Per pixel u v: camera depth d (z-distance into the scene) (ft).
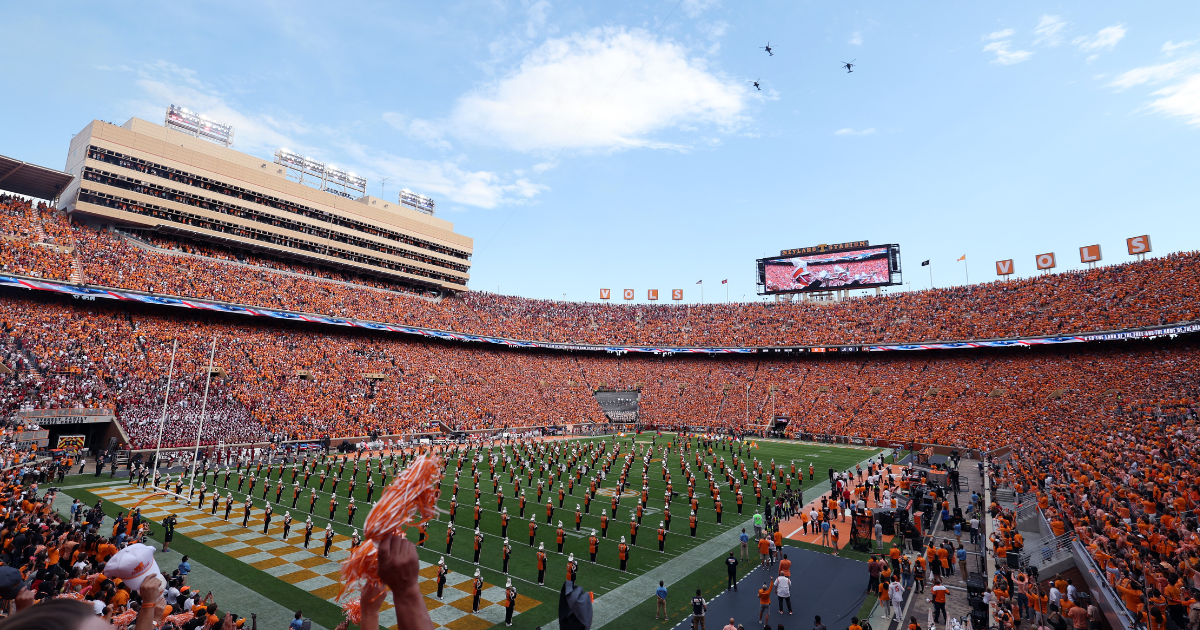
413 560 6.30
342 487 133.18
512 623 67.92
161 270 193.98
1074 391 191.42
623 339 308.19
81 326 164.86
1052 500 94.84
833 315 283.18
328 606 70.13
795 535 103.76
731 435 241.76
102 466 137.28
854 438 221.66
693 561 90.02
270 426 175.63
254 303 206.69
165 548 87.30
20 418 132.05
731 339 293.23
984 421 197.47
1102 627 60.54
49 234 178.09
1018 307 230.89
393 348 241.76
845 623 68.49
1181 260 204.44
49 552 54.03
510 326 291.17
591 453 191.62
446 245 305.53
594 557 90.22
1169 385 171.12
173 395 163.43
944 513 104.22
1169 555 56.54
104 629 4.48
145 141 207.82
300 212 249.75
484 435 225.97
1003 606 63.57
